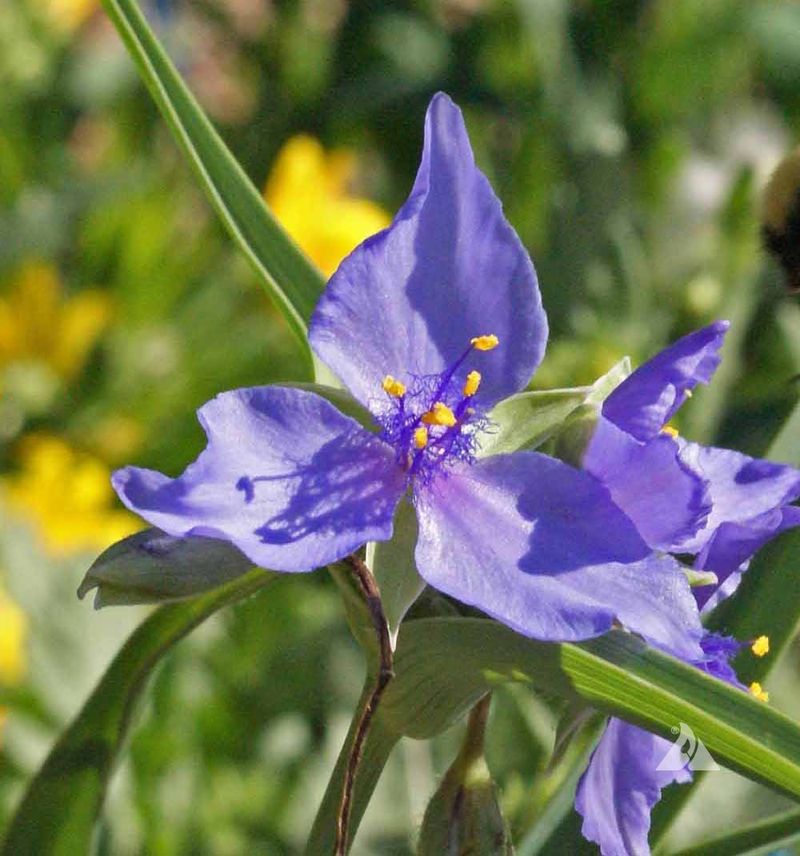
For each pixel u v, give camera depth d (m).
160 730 0.36
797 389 0.30
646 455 0.26
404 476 0.27
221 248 0.51
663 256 0.48
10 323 0.47
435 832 0.27
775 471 0.27
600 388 0.27
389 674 0.26
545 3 0.52
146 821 0.35
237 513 0.26
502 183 0.51
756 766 0.26
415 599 0.26
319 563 0.26
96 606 0.26
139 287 0.48
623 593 0.26
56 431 0.46
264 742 0.38
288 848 0.36
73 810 0.28
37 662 0.36
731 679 0.27
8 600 0.36
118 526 0.42
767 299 0.36
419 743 0.35
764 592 0.29
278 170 0.48
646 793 0.27
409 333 0.27
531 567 0.26
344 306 0.27
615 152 0.49
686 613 0.26
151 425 0.47
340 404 0.27
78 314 0.47
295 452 0.26
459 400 0.27
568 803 0.29
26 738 0.35
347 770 0.26
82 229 0.49
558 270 0.44
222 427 0.26
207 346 0.48
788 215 0.32
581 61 0.52
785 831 0.28
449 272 0.27
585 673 0.26
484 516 0.27
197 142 0.28
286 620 0.40
